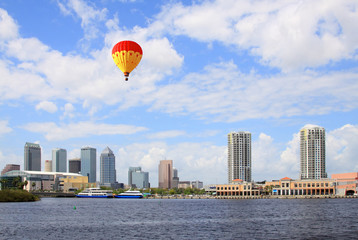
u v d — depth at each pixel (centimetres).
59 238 10331
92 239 10162
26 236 10669
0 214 17800
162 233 11219
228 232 11300
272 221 14338
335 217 15700
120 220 15288
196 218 16025
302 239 9888
